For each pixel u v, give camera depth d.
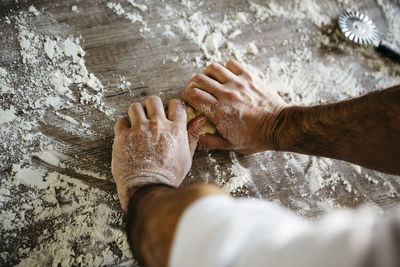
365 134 0.77
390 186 1.04
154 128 0.83
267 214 0.40
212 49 1.14
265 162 1.02
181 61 1.11
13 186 0.87
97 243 0.85
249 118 0.93
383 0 1.35
